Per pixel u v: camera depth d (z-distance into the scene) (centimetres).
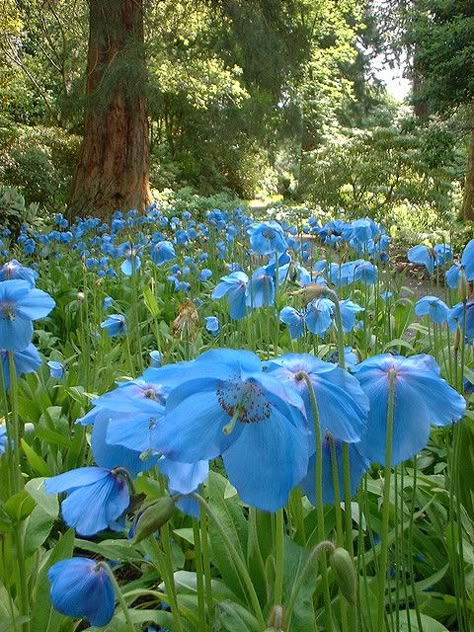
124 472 133
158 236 776
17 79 2272
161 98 1466
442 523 241
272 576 171
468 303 237
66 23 1873
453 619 214
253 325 397
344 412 110
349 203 1795
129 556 225
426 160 1530
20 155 1877
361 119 3688
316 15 1881
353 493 125
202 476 117
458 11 1375
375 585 198
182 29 1717
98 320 530
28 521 201
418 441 123
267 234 331
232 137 2334
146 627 215
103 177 1491
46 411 316
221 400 104
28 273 282
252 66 1509
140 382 127
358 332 450
